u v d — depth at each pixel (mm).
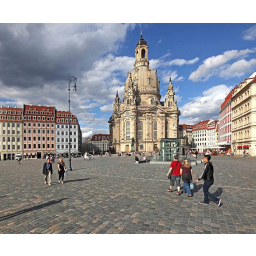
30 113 95750
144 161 35812
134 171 22438
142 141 105500
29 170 26969
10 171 25969
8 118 91688
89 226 7152
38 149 95375
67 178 18125
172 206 9312
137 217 7953
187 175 11055
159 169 24219
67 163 38719
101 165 31984
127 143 105812
